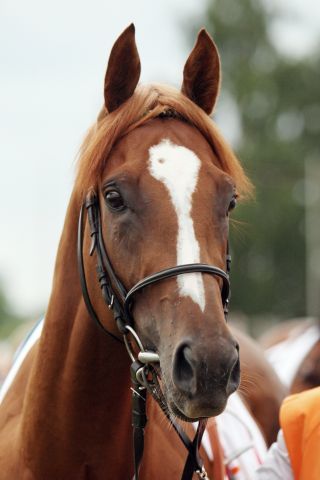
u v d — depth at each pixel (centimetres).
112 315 384
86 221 399
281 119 3956
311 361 815
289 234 3869
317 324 848
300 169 3847
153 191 362
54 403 399
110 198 371
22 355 479
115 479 402
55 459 401
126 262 370
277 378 650
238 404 556
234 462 512
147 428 402
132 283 369
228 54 3988
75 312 403
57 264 419
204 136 396
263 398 622
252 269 3909
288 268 3925
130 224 366
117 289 377
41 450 402
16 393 443
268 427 622
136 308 371
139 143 379
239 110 3881
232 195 378
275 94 3922
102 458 397
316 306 3784
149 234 360
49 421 400
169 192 361
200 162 373
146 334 366
